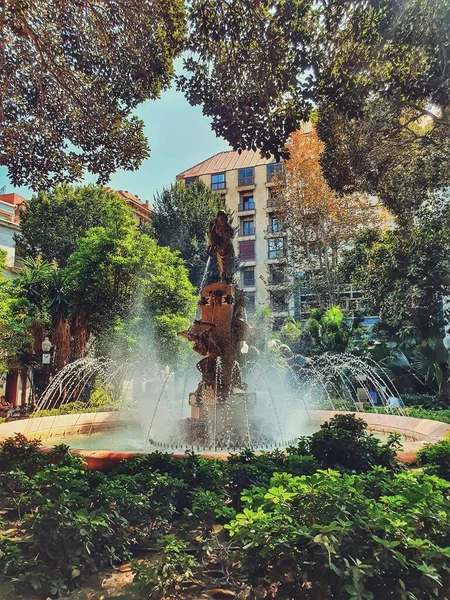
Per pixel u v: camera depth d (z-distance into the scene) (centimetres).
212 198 3119
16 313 2064
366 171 1212
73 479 399
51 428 989
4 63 818
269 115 729
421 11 638
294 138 2739
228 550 320
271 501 302
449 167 1322
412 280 1811
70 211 2769
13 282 2242
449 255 1722
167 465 481
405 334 2002
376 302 2014
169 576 284
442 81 700
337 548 252
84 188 2817
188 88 741
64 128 937
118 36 823
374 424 1054
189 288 2197
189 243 2834
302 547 262
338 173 1161
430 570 244
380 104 1043
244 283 4153
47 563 307
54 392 1914
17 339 2028
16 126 914
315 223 2756
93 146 958
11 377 2545
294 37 661
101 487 385
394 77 716
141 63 836
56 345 2111
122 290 2125
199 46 717
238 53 693
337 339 2131
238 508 423
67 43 843
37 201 2780
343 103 712
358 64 691
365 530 265
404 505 301
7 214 2803
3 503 443
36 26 815
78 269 2092
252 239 4200
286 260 3266
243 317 859
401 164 1373
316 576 253
